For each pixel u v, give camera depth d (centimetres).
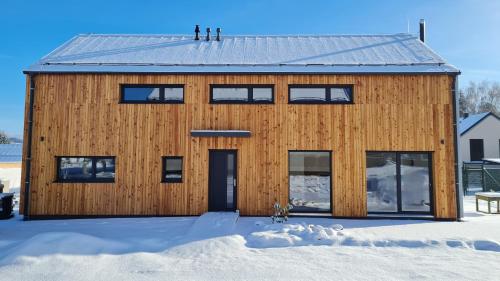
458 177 997
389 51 1141
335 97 1045
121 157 1026
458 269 557
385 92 1027
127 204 1016
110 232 805
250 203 1012
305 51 1162
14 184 2236
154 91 1055
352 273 539
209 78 1041
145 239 738
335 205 1005
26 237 764
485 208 1236
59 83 1040
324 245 705
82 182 1023
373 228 855
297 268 562
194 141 1030
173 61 1069
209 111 1036
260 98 1049
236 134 1011
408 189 1023
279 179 1016
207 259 608
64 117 1033
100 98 1038
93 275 530
